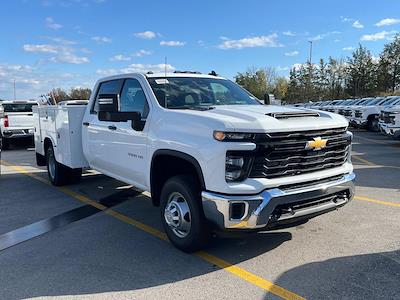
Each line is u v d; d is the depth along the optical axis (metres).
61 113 7.60
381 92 60.56
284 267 4.36
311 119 4.54
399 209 6.39
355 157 12.43
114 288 4.00
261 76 92.25
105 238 5.41
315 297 3.71
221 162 4.11
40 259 4.73
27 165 12.20
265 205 4.06
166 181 4.98
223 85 6.19
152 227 5.84
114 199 7.50
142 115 5.44
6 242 5.32
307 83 67.88
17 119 17.22
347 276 4.10
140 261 4.62
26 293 3.92
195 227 4.52
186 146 4.46
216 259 4.62
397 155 12.88
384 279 4.02
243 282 4.05
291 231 5.42
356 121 23.30
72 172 8.52
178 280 4.14
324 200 4.56
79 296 3.86
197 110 4.85
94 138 6.77
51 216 6.48
